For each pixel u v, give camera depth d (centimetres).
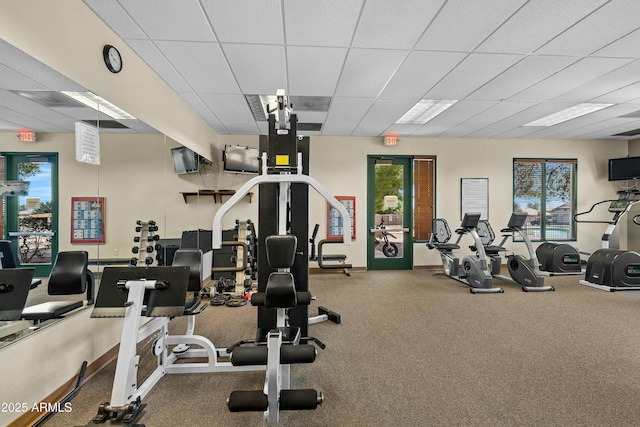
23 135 179
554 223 613
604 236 474
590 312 350
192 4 207
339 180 577
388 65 295
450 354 251
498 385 208
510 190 601
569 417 176
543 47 262
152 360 249
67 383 196
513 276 474
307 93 361
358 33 241
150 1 203
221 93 361
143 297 185
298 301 219
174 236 366
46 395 180
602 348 260
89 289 219
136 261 281
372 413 181
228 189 548
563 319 328
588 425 170
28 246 180
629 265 436
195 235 439
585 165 612
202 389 205
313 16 220
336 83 334
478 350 258
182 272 191
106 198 239
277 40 251
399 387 206
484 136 580
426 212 595
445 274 543
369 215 590
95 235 227
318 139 574
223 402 192
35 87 181
